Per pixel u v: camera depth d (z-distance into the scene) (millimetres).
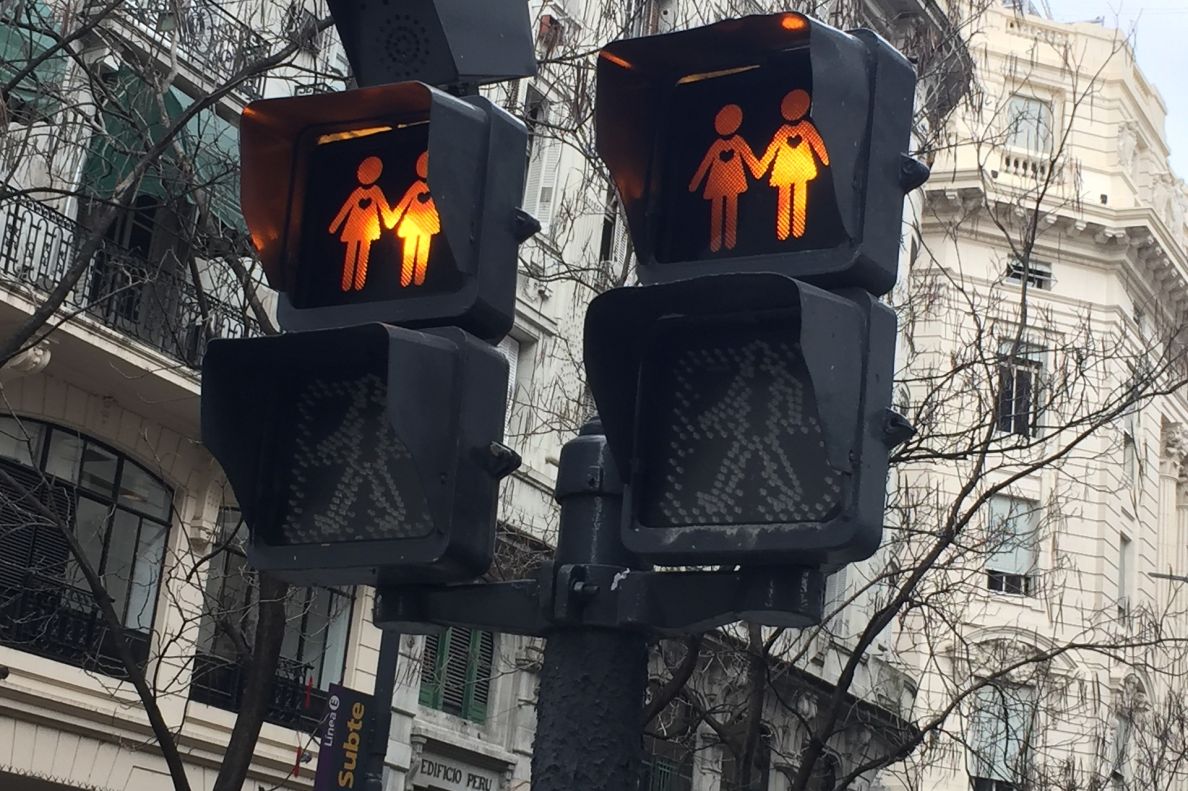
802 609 3096
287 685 22953
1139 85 49719
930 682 37812
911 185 3316
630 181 3514
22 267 18109
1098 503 44438
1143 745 28438
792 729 31344
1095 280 44938
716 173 3490
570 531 3457
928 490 20250
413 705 24828
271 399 3586
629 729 3354
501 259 3502
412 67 3941
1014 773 20969
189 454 21875
